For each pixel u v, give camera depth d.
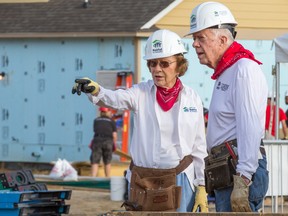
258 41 34.31
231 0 34.44
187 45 33.12
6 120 36.19
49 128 35.16
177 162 10.95
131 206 10.84
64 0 36.94
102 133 29.16
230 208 9.02
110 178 25.25
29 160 35.56
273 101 24.36
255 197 8.98
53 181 27.36
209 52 9.10
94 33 33.59
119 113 33.03
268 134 23.50
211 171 9.05
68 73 34.66
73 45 34.53
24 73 35.75
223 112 8.98
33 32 35.06
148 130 10.95
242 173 8.76
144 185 10.87
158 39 10.91
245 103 8.78
